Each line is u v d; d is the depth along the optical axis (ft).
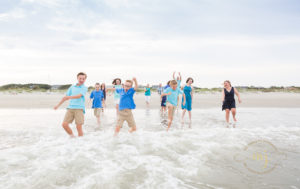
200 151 14.14
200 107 46.68
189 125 24.57
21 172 10.47
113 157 12.72
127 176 10.23
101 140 16.33
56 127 22.89
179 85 23.39
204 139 16.96
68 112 17.65
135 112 37.19
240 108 44.57
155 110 40.52
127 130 21.67
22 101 63.36
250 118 30.30
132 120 19.20
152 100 72.49
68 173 10.45
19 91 171.22
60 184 9.38
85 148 14.32
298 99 77.15
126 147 14.60
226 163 12.17
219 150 14.42
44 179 9.78
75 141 16.11
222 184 9.57
